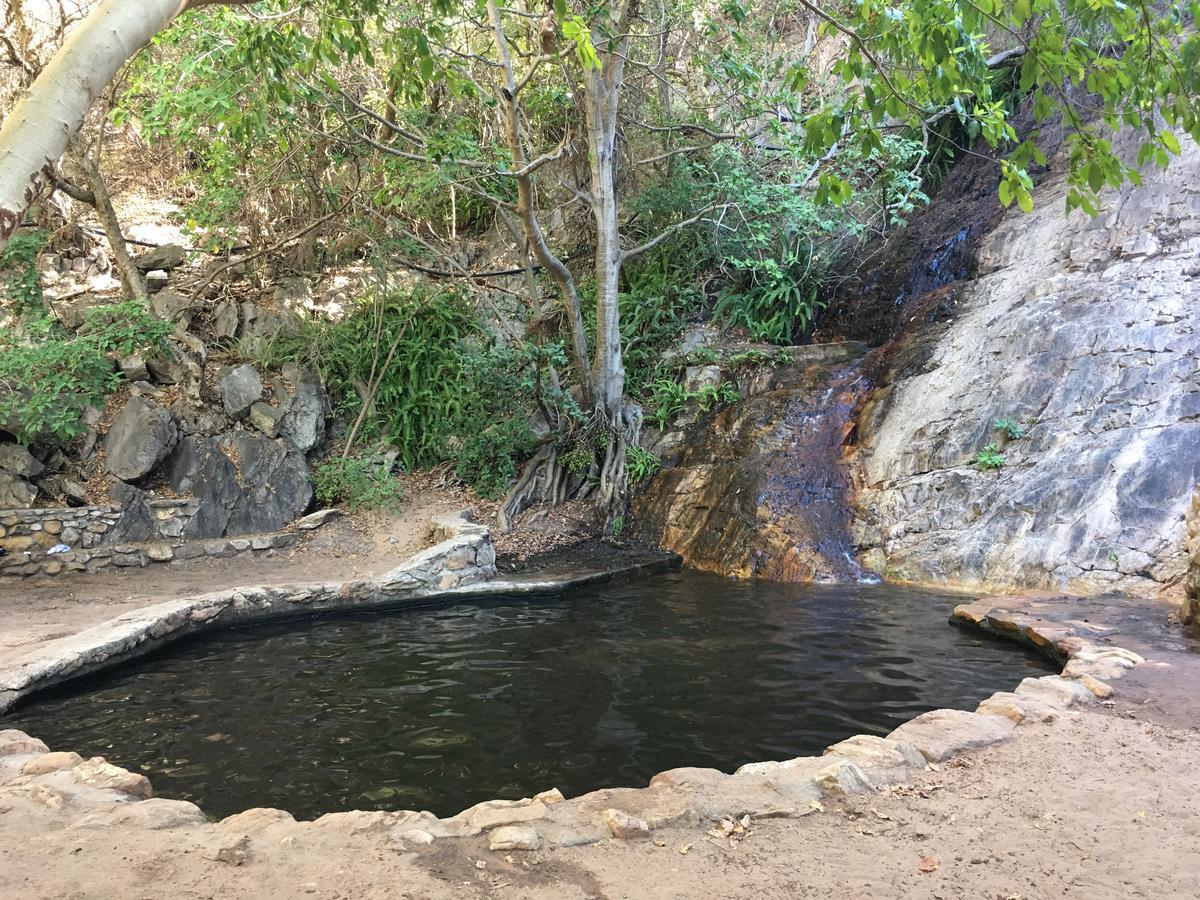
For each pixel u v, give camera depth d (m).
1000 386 9.78
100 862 2.65
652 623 7.31
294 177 12.41
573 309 11.58
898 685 5.42
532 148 12.40
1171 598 7.34
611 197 11.70
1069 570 8.04
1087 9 3.59
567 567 9.68
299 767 4.23
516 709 5.08
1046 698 4.39
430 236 14.26
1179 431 8.44
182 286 12.23
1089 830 2.87
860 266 13.49
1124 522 8.09
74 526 9.00
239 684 5.72
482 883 2.53
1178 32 3.61
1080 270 10.36
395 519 10.74
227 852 2.73
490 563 9.16
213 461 10.18
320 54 5.39
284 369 11.57
